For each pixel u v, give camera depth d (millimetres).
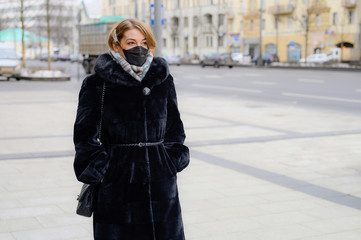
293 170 6926
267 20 64625
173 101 2818
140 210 2656
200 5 75375
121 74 2629
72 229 4516
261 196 5594
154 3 12680
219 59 49719
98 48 35312
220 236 4340
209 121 12133
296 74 34250
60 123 11539
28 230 4484
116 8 95438
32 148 8516
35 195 5605
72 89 21844
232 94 19781
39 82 27172
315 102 16469
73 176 6520
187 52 75938
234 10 69438
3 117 12523
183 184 6098
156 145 2734
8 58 28141
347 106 15320
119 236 2654
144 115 2676
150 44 2699
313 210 5098
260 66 50375
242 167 7082
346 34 53594
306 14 57781
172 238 2719
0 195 5602
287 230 4508
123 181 2656
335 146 8820
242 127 11117
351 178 6492
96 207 2713
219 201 5379
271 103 16344
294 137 9750
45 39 79938
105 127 2697
